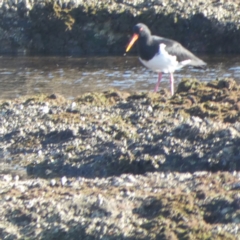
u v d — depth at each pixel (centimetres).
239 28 2938
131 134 1348
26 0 3020
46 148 1360
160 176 1107
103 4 3023
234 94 1523
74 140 1363
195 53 2945
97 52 3009
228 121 1379
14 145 1391
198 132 1299
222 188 985
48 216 938
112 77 2334
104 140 1346
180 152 1256
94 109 1520
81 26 3009
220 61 2688
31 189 1056
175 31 2975
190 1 3045
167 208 923
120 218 918
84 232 902
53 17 3003
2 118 1510
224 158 1217
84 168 1270
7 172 1273
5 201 992
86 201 962
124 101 1565
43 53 3012
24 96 1858
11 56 2925
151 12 2970
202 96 1528
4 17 3034
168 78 2291
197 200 942
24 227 922
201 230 870
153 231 880
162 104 1492
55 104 1590
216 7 3014
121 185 1061
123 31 3002
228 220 898
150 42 1797
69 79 2323
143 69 2478
